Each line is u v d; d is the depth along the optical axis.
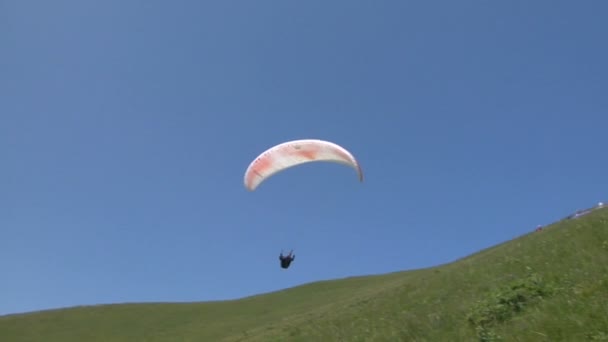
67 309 63.91
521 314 12.32
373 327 20.23
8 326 58.16
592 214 28.20
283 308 52.19
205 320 53.56
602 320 9.49
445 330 14.06
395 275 56.94
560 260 15.93
